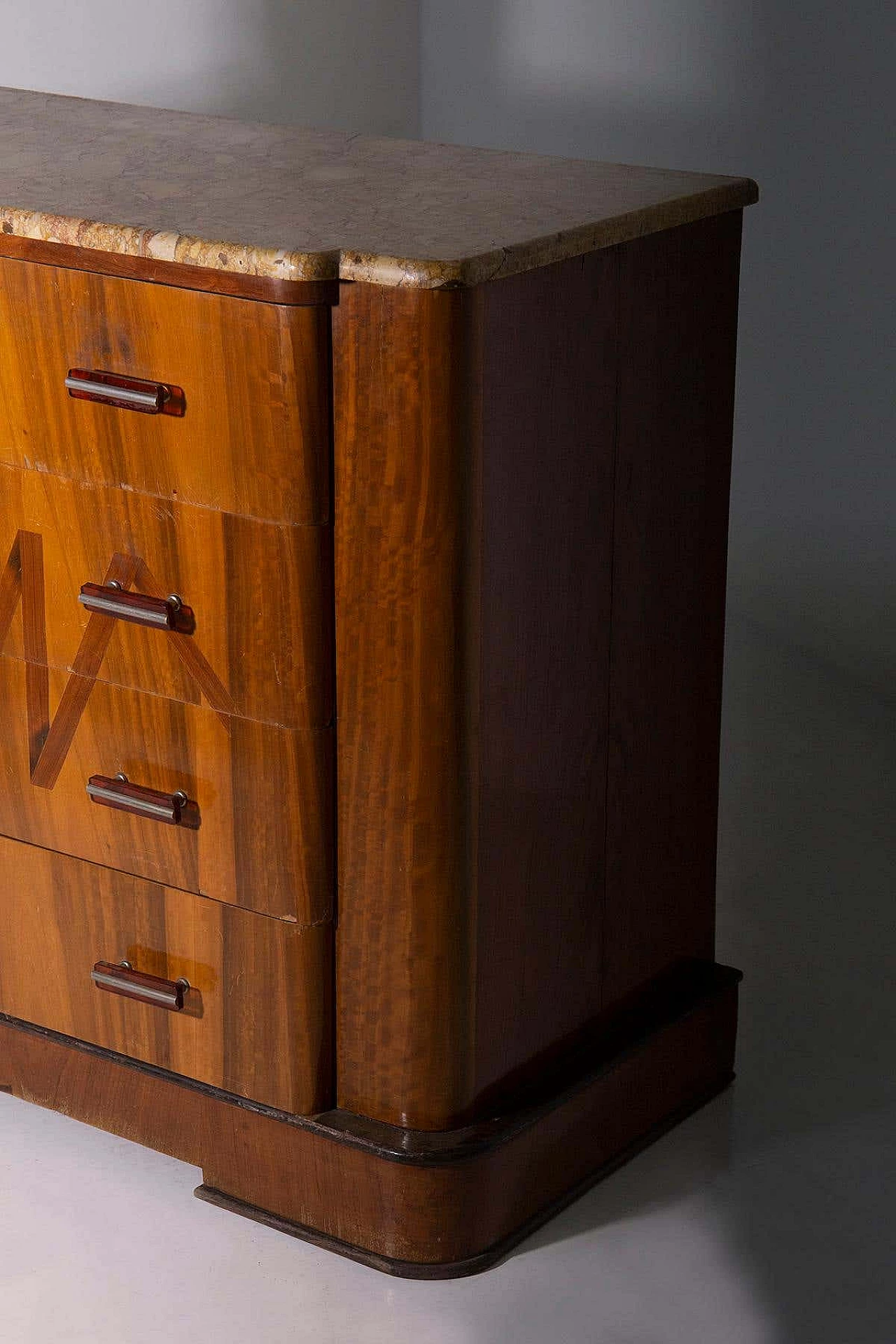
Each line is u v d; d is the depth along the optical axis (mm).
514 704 1666
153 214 1636
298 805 1655
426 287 1465
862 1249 1794
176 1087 1838
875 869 2529
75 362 1652
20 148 1973
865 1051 2127
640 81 3176
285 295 1508
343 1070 1751
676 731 1920
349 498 1571
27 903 1885
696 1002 1992
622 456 1729
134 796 1744
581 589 1718
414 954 1667
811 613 3152
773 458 3139
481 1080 1738
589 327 1640
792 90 2924
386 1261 1752
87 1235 1812
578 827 1791
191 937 1772
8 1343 1661
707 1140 1966
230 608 1638
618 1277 1752
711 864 2043
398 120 3414
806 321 3000
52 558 1738
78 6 2951
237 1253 1786
